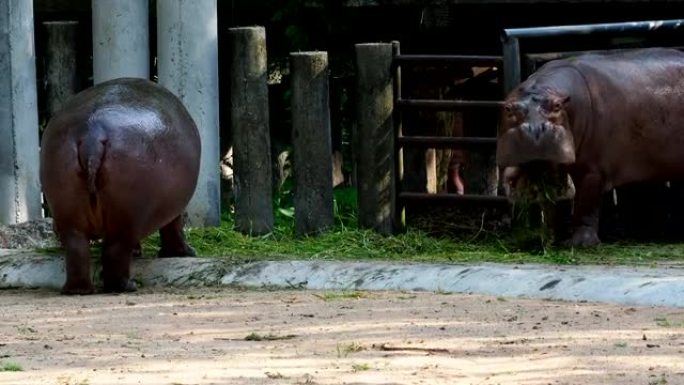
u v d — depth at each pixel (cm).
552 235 2694
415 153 3206
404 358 1692
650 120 2697
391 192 2939
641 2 3152
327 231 2936
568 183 2639
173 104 2508
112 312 2141
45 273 2558
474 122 3328
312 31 3434
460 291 2288
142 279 2527
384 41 3406
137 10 3005
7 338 1908
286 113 3691
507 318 1977
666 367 1612
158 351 1770
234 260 2558
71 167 2356
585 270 2314
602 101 2656
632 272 2278
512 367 1628
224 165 3744
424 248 2755
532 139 2520
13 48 2980
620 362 1642
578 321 1934
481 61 2875
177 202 2466
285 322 1989
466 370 1616
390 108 2927
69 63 3081
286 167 3772
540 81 2605
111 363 1686
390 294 2270
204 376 1597
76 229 2400
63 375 1612
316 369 1633
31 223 2894
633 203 2903
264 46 2956
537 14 3284
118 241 2406
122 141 2364
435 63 2902
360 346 1773
